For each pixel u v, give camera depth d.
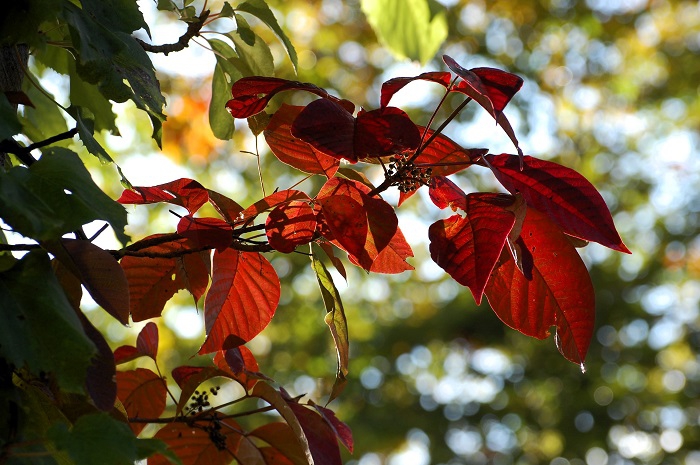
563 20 6.00
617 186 7.29
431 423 6.80
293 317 6.34
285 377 6.35
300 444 1.40
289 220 1.38
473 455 6.94
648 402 6.91
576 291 1.40
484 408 6.97
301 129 1.33
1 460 1.20
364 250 1.36
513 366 7.14
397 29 2.02
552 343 6.95
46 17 1.29
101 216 1.25
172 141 4.69
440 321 6.92
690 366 7.21
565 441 6.79
